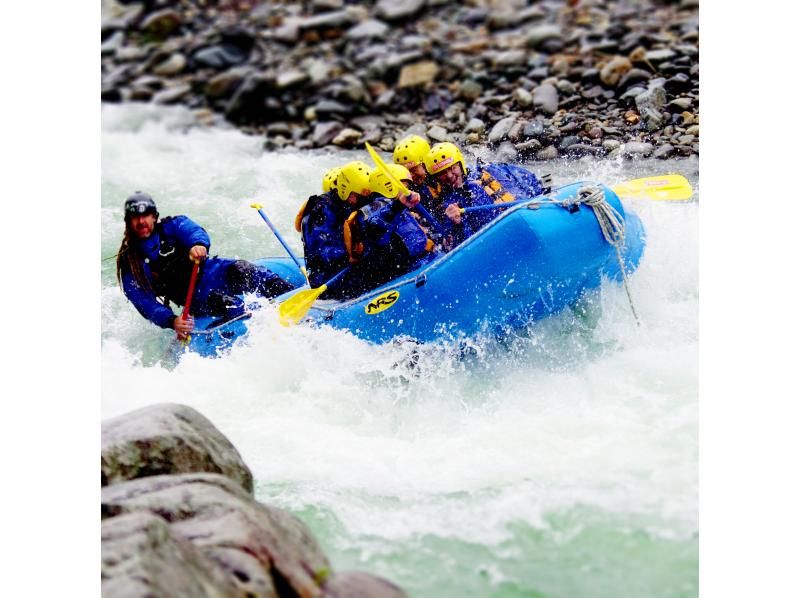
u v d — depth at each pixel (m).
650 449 17.52
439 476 17.77
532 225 19.83
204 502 14.55
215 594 12.39
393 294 21.27
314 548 15.08
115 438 16.22
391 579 15.16
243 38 47.53
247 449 19.08
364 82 40.34
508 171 22.92
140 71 48.06
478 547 15.78
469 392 20.28
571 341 20.86
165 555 12.47
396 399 20.44
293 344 21.78
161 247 23.48
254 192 32.22
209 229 29.28
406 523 16.53
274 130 38.72
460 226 21.84
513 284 20.16
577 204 20.34
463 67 39.44
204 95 44.50
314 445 19.14
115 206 31.88
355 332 21.53
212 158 36.50
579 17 43.72
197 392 21.27
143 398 21.09
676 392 18.95
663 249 22.75
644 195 23.12
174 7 53.75
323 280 22.59
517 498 16.81
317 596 13.62
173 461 16.28
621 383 19.48
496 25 44.84
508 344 20.94
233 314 23.50
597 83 34.53
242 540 13.68
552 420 18.86
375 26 46.50
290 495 17.55
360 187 21.70
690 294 21.92
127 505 14.43
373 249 21.62
